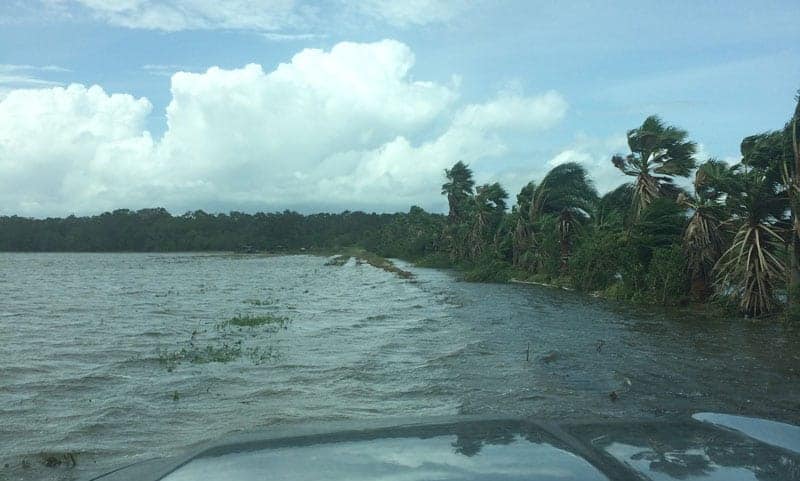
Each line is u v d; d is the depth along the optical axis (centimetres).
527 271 4244
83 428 741
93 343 1381
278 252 12769
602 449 221
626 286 2695
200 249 13362
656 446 229
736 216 2317
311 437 235
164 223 13775
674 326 1798
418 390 926
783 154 1938
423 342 1398
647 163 3039
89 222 13512
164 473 206
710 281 2417
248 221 14250
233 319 1775
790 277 1975
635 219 3009
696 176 2495
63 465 617
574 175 3872
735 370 1109
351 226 14200
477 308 2253
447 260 6425
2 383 984
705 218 2411
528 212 4338
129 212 14212
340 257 9388
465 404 842
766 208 2053
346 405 840
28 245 12838
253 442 231
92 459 636
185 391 928
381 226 11925
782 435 258
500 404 842
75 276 4353
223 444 232
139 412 813
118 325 1700
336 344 1364
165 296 2709
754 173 2089
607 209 3706
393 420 282
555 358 1208
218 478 190
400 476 185
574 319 1941
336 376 1023
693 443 235
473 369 1084
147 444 683
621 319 1969
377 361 1155
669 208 2755
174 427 747
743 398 895
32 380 1005
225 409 825
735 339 1530
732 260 2102
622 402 857
